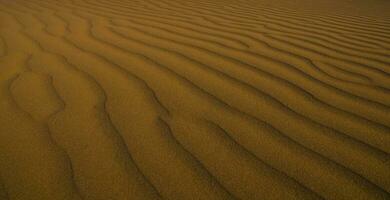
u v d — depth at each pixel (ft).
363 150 5.31
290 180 4.73
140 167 4.98
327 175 4.82
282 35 11.91
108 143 5.49
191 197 4.47
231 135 5.69
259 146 5.41
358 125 5.98
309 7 18.54
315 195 4.50
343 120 6.14
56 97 6.93
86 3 18.60
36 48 10.14
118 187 4.63
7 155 5.22
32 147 5.40
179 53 9.58
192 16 15.30
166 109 6.48
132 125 5.96
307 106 6.64
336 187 4.62
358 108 6.57
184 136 5.66
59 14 15.58
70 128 5.87
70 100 6.81
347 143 5.48
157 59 9.06
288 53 9.78
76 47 10.21
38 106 6.59
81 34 11.78
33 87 7.38
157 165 5.02
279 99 6.89
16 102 6.73
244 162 5.07
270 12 16.66
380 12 17.46
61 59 9.12
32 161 5.09
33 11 16.26
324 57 9.52
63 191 4.57
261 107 6.58
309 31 12.62
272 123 6.04
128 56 9.32
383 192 4.54
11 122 6.05
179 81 7.66
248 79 7.82
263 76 8.02
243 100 6.84
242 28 12.91
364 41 11.37
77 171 4.90
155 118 6.17
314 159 5.12
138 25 13.24
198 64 8.71
